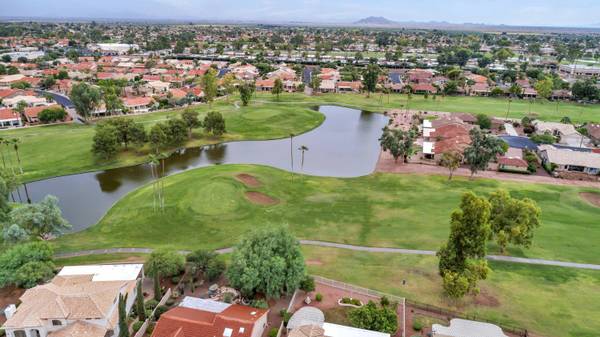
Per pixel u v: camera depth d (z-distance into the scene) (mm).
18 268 58688
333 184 102188
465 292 53969
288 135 150625
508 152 121312
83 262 66625
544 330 52000
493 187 100000
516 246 72250
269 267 55375
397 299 56781
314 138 149000
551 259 68562
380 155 127750
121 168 116875
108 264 65062
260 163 121125
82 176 111188
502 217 68125
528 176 109125
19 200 95812
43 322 47625
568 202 91438
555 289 60469
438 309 54969
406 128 156000
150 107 182375
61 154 122625
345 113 186750
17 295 57625
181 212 85125
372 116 181125
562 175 108438
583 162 111562
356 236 76312
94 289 52406
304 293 58719
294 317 51812
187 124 140125
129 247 72500
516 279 62781
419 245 72875
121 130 125938
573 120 166500
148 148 131000
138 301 51531
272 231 60312
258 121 160875
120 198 96500
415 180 104875
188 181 100188
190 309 51531
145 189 97875
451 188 99312
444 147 121250
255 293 58125
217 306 53188
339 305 55969
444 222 81375
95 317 48438
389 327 49188
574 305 57000
